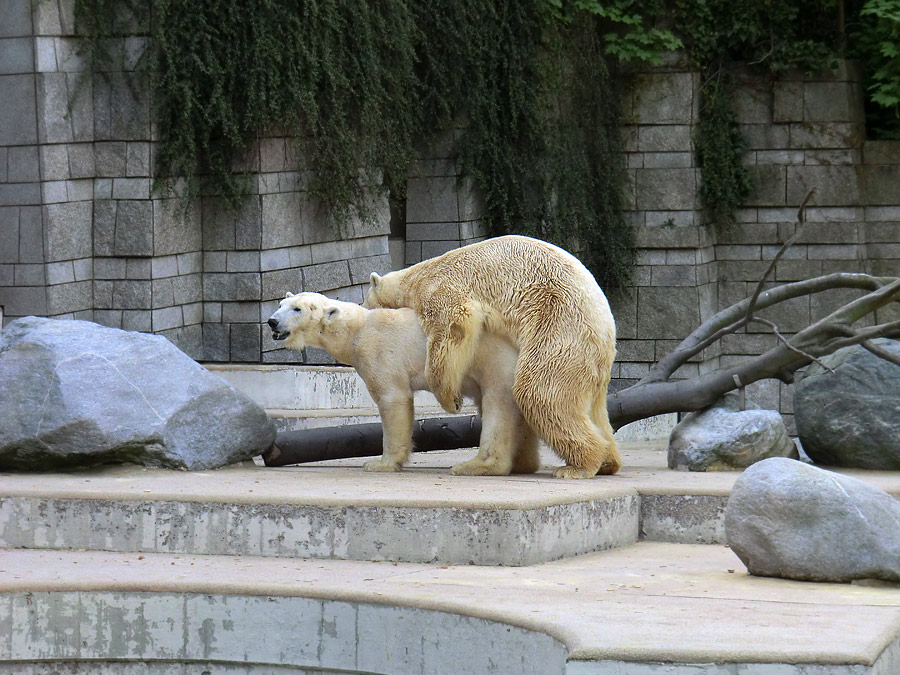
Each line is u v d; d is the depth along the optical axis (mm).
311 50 16453
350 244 17969
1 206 15508
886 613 7098
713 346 21438
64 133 15531
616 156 21094
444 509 9109
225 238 16703
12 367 11211
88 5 15617
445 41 18875
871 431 11844
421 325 11070
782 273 21703
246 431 11781
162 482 10438
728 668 6082
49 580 8328
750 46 21422
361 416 15305
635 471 11820
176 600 8234
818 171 21469
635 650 6152
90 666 8336
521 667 6926
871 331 11984
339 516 9297
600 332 10727
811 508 8266
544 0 19562
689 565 9086
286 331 11094
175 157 15953
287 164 16906
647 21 20984
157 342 11695
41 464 11070
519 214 19984
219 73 15938
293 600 8023
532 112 19531
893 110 22234
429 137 19328
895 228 21594
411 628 7582
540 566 9000
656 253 21188
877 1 21000
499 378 10914
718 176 21266
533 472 11445
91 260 16109
